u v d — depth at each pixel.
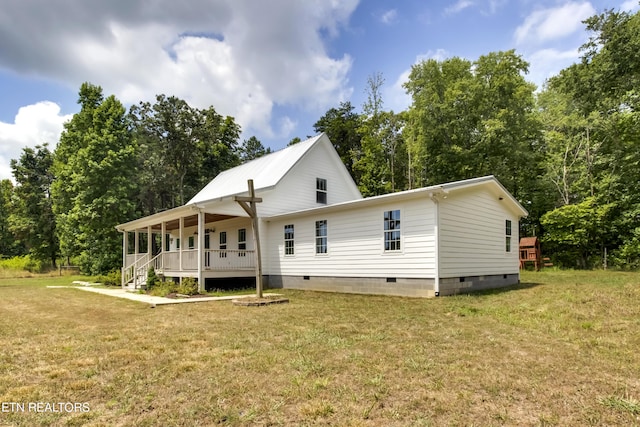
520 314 7.38
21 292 15.16
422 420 2.93
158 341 5.71
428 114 24.58
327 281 13.31
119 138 27.41
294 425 2.89
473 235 11.98
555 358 4.54
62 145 29.23
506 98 22.86
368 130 30.23
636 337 5.39
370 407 3.18
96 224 25.62
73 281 22.73
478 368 4.16
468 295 10.38
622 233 20.61
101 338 6.01
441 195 10.38
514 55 22.89
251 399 3.40
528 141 24.17
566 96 22.84
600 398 3.32
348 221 12.71
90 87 28.34
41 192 37.72
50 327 7.12
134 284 16.08
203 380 3.93
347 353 4.82
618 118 20.36
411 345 5.19
